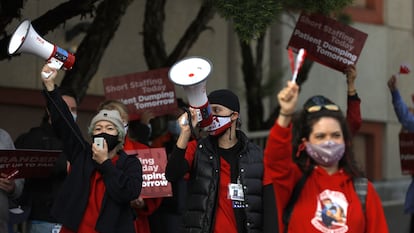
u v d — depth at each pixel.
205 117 8.19
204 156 8.61
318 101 7.88
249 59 19.69
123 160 8.93
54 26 11.87
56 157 9.80
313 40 11.90
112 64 18.86
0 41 11.34
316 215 7.55
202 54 20.86
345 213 7.55
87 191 8.73
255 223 8.45
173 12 19.95
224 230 8.44
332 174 7.73
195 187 8.58
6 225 9.52
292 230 7.56
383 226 7.66
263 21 11.13
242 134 8.79
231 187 8.52
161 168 10.35
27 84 17.64
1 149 9.30
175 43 19.98
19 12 11.17
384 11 26.12
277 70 20.69
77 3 11.80
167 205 10.87
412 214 13.79
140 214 10.41
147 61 16.02
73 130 8.84
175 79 7.84
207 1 11.96
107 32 13.50
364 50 25.61
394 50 26.36
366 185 7.71
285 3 13.01
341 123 7.65
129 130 12.83
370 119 25.81
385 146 26.22
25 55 17.55
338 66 11.84
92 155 8.84
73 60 8.45
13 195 9.72
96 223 8.64
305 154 7.76
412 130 12.52
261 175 8.56
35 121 17.88
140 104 12.98
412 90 26.72
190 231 8.54
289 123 7.12
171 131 13.04
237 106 8.72
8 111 17.50
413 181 12.87
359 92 25.52
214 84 21.12
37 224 10.21
